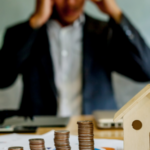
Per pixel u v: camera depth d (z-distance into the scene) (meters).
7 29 1.87
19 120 0.98
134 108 0.39
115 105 1.84
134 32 1.83
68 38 1.88
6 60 1.85
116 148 0.49
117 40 1.84
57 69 1.87
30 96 1.84
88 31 1.88
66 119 1.04
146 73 1.81
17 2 1.87
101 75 1.85
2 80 1.84
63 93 1.87
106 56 1.85
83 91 1.86
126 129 0.39
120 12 1.85
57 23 1.88
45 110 1.85
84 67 1.87
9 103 1.84
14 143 0.57
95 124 0.98
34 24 1.87
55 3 1.87
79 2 1.86
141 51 1.82
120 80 1.83
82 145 0.40
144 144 0.39
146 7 1.83
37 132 0.78
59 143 0.39
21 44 1.86
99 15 1.86
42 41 1.88
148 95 0.38
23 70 1.85
